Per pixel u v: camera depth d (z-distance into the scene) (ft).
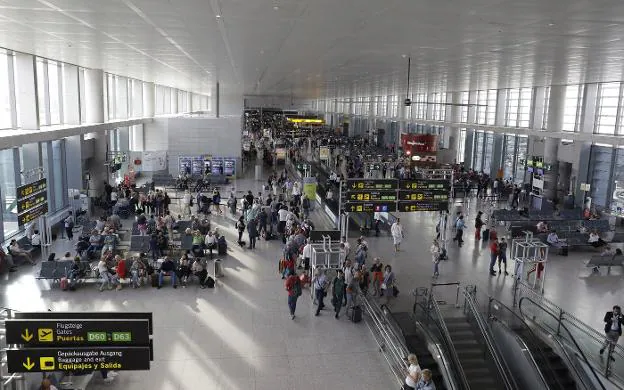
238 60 67.31
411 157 113.50
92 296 48.52
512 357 39.19
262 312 46.01
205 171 116.78
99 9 32.40
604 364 38.22
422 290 48.49
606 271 62.13
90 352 24.26
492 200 102.89
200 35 43.91
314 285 48.37
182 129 119.14
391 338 38.52
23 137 56.65
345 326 43.93
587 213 83.51
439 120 154.40
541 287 54.03
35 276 53.52
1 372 24.26
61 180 79.46
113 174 101.04
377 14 32.12
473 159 138.62
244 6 30.66
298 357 38.11
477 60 55.21
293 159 150.82
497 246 58.65
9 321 23.84
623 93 82.38
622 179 86.33
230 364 36.65
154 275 51.39
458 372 38.32
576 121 93.61
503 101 118.21
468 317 45.55
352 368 36.88
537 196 94.38
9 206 64.85
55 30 41.65
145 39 46.85
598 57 47.80
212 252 62.90
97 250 60.08
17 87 63.36
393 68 70.38
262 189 107.65
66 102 79.66
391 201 60.80
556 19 30.45
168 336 40.55
